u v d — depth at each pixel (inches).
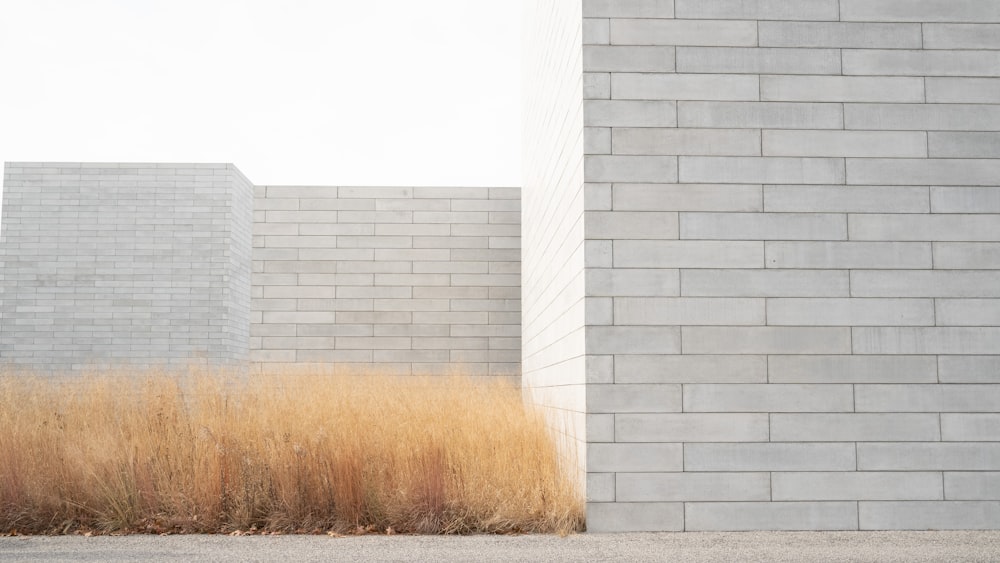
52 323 617.6
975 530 219.1
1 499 224.5
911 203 228.4
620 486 217.8
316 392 319.3
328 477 227.3
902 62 231.8
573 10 248.4
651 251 224.2
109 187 627.8
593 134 227.1
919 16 233.0
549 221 323.6
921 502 220.4
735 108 229.0
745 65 230.1
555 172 301.9
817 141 229.0
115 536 211.3
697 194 226.2
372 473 229.5
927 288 226.2
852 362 223.5
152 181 626.2
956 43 232.8
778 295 224.4
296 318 556.4
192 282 616.7
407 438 248.8
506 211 564.1
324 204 564.7
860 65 231.5
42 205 627.2
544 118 346.9
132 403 311.4
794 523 218.4
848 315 224.7
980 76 232.2
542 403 347.3
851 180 228.2
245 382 329.7
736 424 220.5
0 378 357.7
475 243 561.6
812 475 220.1
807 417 221.5
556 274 296.2
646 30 230.2
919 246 227.1
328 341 554.6
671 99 228.7
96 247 623.2
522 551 191.5
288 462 230.2
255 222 562.6
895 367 223.8
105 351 613.6
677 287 223.6
